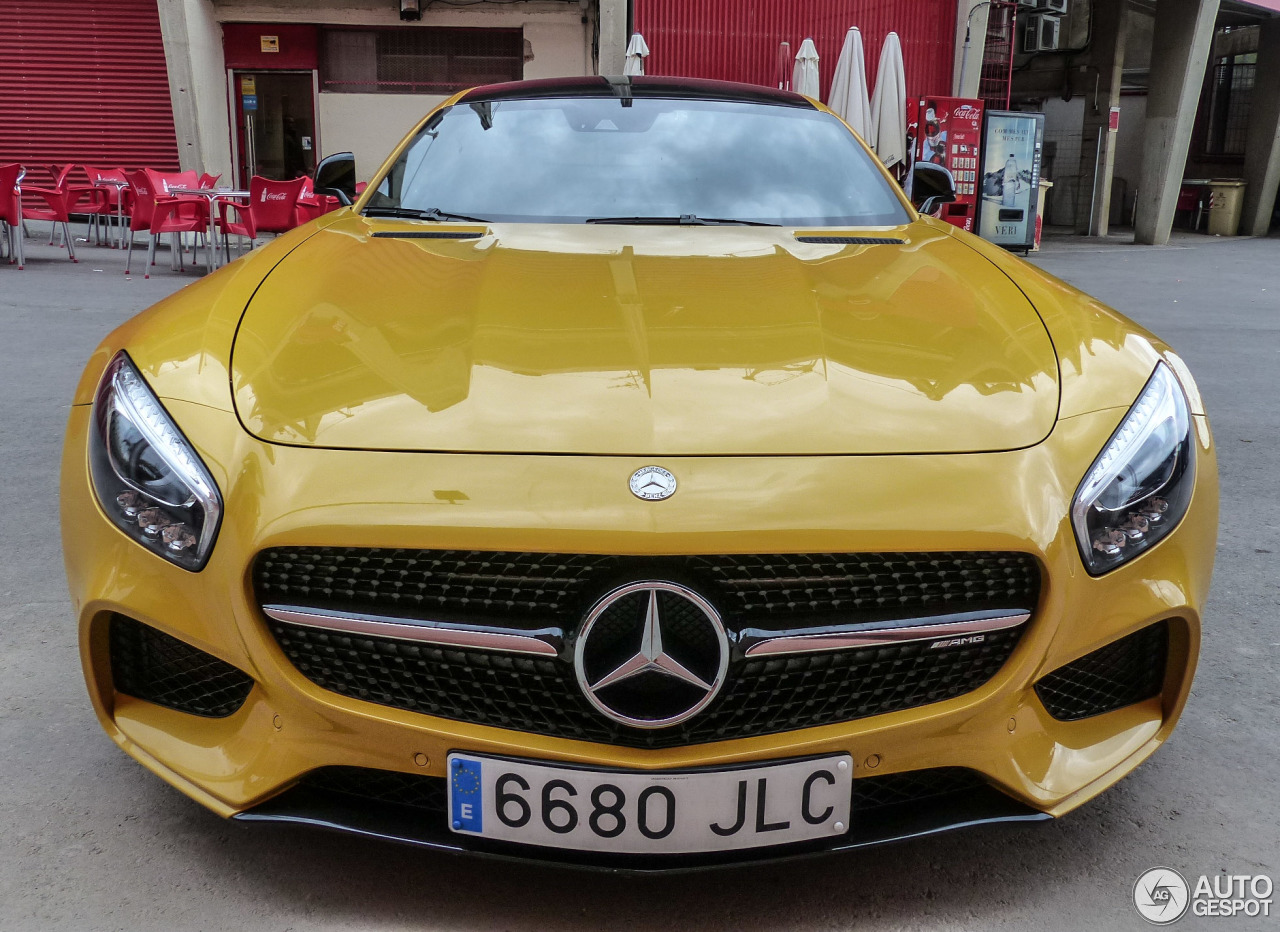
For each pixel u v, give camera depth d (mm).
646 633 1422
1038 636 1512
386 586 1480
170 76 14180
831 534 1410
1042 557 1482
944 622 1483
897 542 1425
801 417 1523
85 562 1603
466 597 1460
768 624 1452
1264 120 20688
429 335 1703
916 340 1742
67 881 1666
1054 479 1525
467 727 1475
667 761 1443
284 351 1681
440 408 1529
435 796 1559
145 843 1771
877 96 12383
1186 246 17719
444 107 3039
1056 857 1777
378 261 2074
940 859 1770
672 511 1398
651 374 1589
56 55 15227
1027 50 18344
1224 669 2510
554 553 1406
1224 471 4195
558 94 2998
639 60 11922
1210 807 1935
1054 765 1583
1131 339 1839
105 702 1666
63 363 5629
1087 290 10727
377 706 1492
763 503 1413
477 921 1595
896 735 1487
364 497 1433
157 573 1533
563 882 1691
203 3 14492
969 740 1523
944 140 14430
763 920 1608
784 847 1492
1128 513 1566
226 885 1667
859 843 1510
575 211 2502
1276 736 2197
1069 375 1685
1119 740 1657
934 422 1548
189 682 1634
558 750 1453
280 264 2066
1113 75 19766
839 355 1669
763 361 1637
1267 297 10281
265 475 1479
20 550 3096
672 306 1812
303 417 1537
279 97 15375
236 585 1481
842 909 1638
